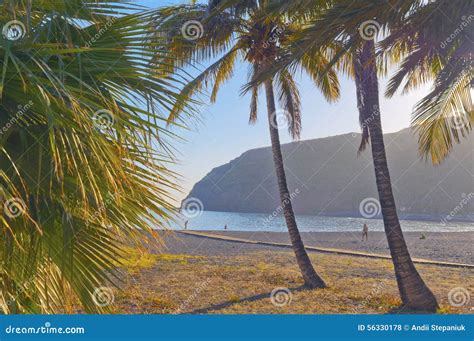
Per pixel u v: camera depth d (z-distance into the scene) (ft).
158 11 11.25
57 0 10.28
